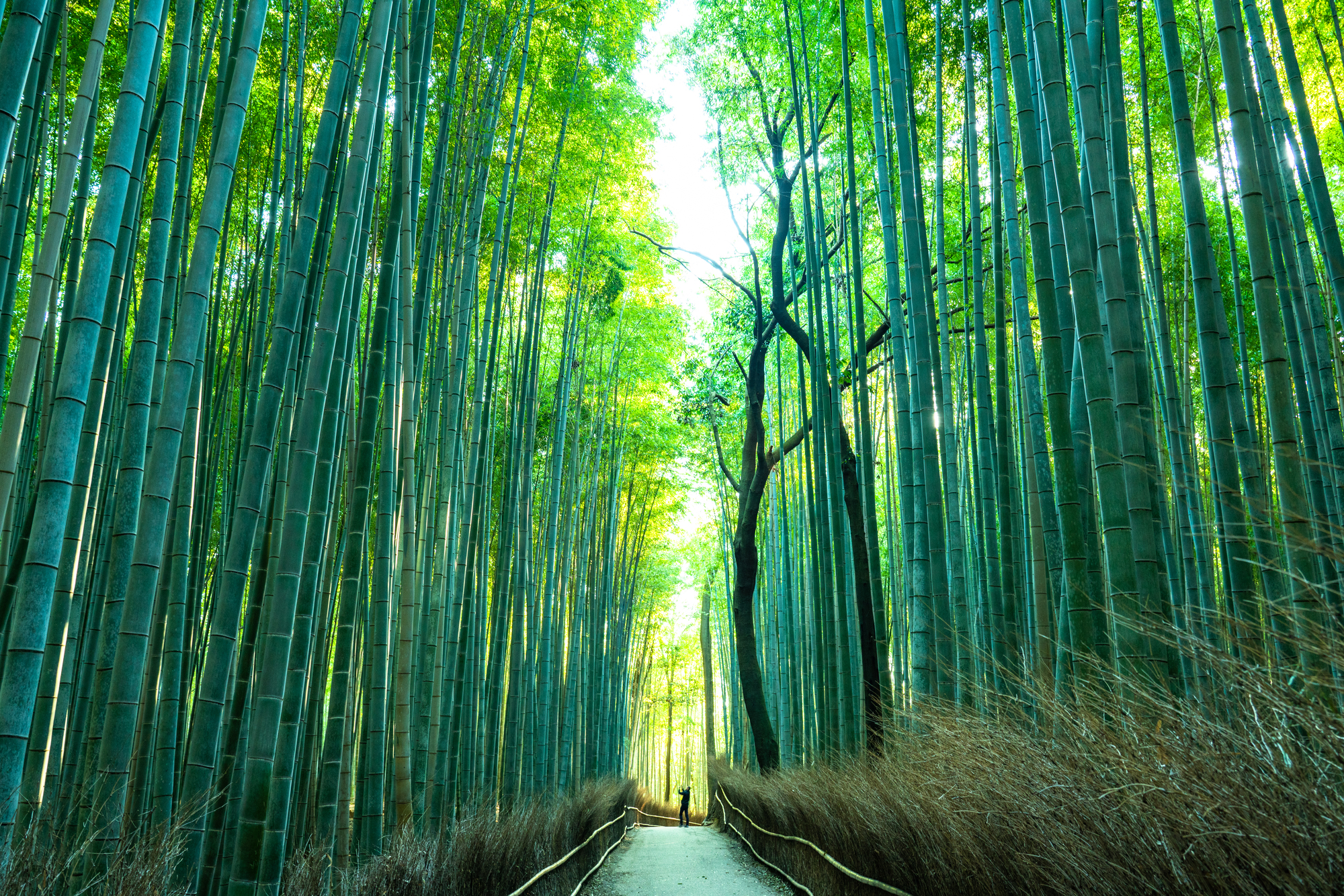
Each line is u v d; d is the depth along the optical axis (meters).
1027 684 2.67
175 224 3.69
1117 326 2.64
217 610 2.49
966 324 5.62
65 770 3.65
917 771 3.17
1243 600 2.46
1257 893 1.43
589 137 6.95
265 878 2.69
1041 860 2.09
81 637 3.85
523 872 4.32
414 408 3.89
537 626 8.41
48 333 3.77
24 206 3.30
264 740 2.54
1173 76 3.12
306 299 3.76
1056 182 2.79
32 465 4.32
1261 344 2.60
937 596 4.49
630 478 13.37
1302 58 6.35
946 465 5.06
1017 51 3.16
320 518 2.99
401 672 3.79
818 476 7.00
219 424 4.80
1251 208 2.68
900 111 4.78
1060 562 3.83
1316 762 1.41
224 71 3.22
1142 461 2.53
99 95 5.30
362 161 2.84
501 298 6.55
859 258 6.05
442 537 4.95
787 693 11.42
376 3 2.96
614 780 11.57
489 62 5.75
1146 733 1.80
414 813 4.69
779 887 6.07
